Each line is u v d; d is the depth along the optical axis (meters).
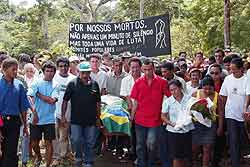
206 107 9.13
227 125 9.16
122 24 14.34
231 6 24.72
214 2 27.31
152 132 8.91
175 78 8.98
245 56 12.45
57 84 9.62
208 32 27.83
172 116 8.59
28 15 52.25
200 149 10.15
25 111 8.64
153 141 8.91
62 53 14.41
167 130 8.65
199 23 29.20
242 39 25.28
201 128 9.30
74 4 44.56
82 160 9.52
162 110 8.66
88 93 9.34
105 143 11.41
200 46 32.09
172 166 9.05
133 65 9.84
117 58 10.90
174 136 8.56
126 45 14.34
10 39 54.16
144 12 40.41
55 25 54.94
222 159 10.26
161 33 14.00
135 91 9.02
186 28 35.38
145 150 9.11
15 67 8.36
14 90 8.39
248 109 9.08
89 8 44.09
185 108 8.58
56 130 10.08
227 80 9.17
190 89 9.66
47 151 9.67
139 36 14.22
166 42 13.97
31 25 52.00
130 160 10.89
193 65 12.98
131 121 9.30
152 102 8.91
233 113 9.01
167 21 13.95
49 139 9.58
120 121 9.98
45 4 51.56
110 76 10.96
